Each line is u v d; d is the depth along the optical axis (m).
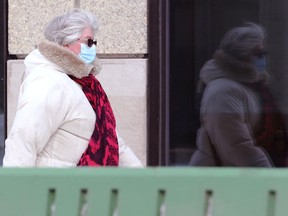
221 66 18.17
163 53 18.30
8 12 18.77
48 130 12.88
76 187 8.56
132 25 18.23
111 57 18.39
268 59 18.14
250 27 18.19
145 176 8.43
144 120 18.22
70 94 13.08
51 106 12.84
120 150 14.63
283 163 18.00
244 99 18.00
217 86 18.08
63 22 13.65
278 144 18.00
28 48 18.67
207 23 18.33
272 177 8.16
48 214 8.60
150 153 18.33
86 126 13.20
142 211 8.39
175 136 18.41
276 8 18.16
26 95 12.93
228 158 18.00
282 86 18.09
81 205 8.57
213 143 18.12
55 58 13.25
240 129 17.89
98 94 13.82
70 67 13.29
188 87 18.34
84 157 13.20
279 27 18.12
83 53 13.76
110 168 8.63
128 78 18.17
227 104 18.00
